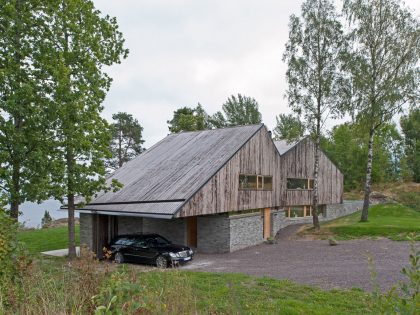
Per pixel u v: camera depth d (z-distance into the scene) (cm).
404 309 368
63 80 1576
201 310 804
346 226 2669
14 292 584
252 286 1188
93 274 612
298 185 3250
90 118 1733
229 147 2442
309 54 2747
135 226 2434
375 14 2736
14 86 1524
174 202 1933
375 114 2742
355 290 1159
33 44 1644
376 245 2128
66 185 1725
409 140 6028
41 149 1608
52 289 596
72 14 1741
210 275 1388
